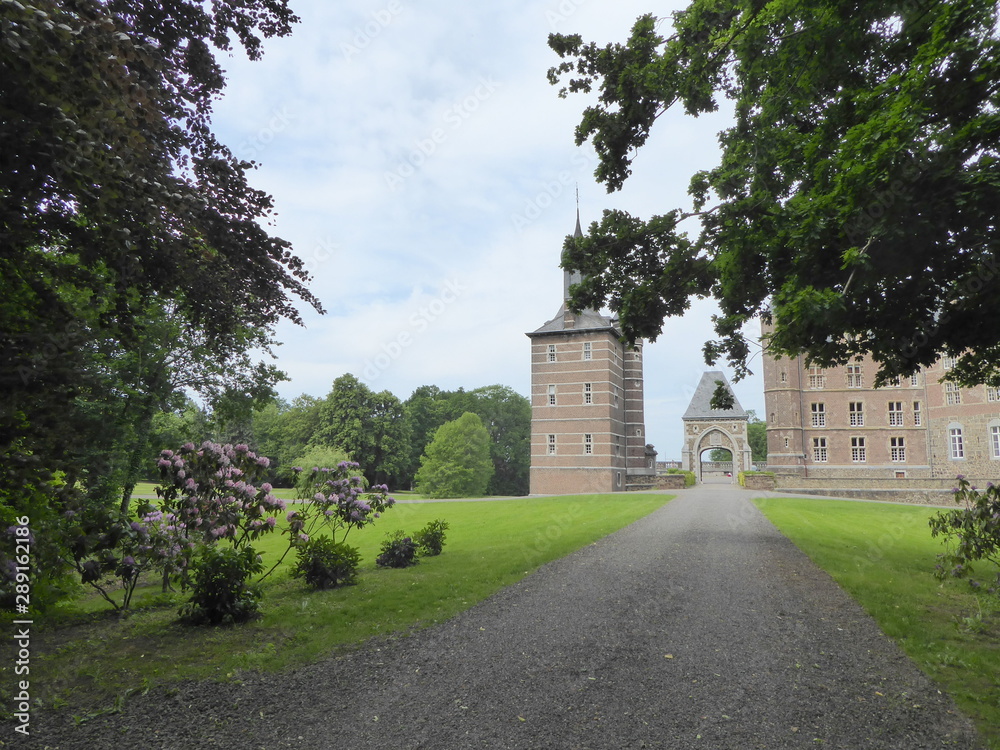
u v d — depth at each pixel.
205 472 9.09
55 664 5.95
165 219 6.90
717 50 10.10
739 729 4.56
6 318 5.43
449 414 76.12
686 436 60.66
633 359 55.78
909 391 49.66
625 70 10.62
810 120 10.41
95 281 6.36
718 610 8.12
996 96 6.47
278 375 19.08
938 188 6.79
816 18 8.02
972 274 7.69
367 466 61.78
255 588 8.05
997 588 8.91
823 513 23.50
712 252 12.27
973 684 5.39
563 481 47.31
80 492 6.79
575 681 5.57
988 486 9.17
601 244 12.67
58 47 4.47
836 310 7.41
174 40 7.34
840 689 5.34
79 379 5.66
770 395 52.22
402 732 4.54
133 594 10.83
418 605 8.44
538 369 49.19
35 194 5.12
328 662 6.10
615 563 11.64
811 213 8.07
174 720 4.73
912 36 7.31
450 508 30.08
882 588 9.29
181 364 18.30
